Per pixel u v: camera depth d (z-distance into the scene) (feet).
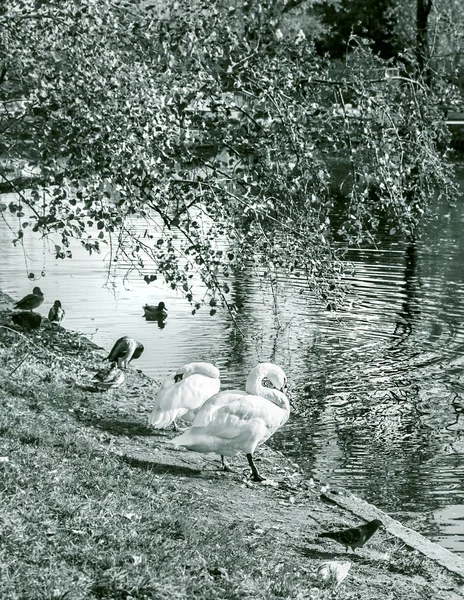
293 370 58.08
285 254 40.27
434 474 41.70
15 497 26.94
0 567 21.97
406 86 41.39
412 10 161.27
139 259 41.24
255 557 27.78
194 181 37.37
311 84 38.91
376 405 51.78
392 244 103.50
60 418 41.96
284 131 36.76
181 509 30.89
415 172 43.16
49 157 33.60
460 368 58.95
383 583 28.32
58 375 50.80
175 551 25.70
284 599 24.52
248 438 37.24
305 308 74.23
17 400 42.78
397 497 38.65
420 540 32.89
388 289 81.15
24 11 31.83
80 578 22.34
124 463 35.29
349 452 44.37
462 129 200.34
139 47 33.71
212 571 25.26
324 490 37.91
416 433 47.37
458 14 134.00
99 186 34.24
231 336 66.03
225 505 33.76
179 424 46.16
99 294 79.30
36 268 90.79
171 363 59.31
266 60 36.83
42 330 61.72
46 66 31.96
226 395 37.88
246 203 37.78
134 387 52.19
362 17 197.16
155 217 110.01
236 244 41.22
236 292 79.77
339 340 65.10
